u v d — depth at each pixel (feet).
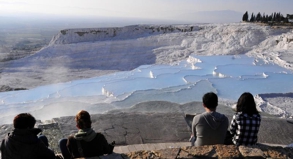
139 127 21.91
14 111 41.50
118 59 141.49
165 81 57.62
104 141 12.06
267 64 75.92
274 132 21.68
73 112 37.01
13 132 10.80
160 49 147.95
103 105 39.34
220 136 13.15
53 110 38.27
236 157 11.74
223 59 86.02
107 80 64.64
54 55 146.92
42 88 68.03
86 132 11.47
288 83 52.60
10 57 149.79
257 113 13.41
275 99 39.37
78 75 115.55
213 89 47.24
